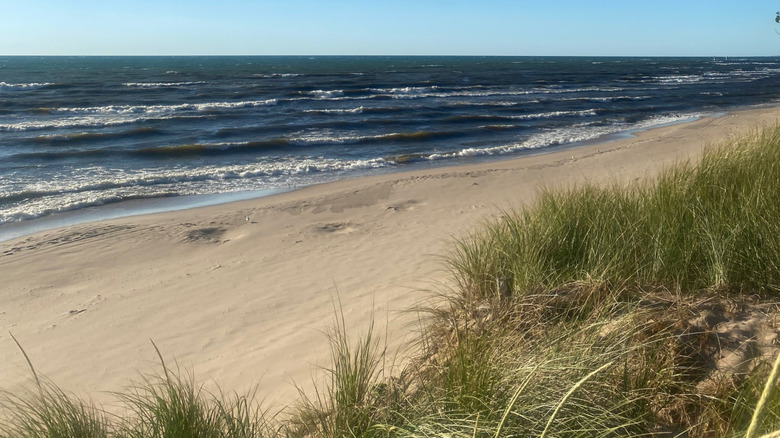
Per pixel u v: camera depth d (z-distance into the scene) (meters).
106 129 23.09
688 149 15.09
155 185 13.21
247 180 13.80
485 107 32.50
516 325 3.58
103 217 10.51
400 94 41.72
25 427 3.02
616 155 15.38
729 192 4.86
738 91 45.12
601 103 34.94
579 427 2.54
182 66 111.00
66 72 78.50
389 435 2.71
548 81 60.47
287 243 8.34
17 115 27.84
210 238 8.78
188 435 2.75
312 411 3.44
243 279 6.93
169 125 24.42
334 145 19.44
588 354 2.92
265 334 5.34
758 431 2.29
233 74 74.19
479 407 2.69
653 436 2.67
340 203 10.81
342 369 3.46
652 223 4.51
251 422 3.27
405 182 12.55
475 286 4.53
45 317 6.05
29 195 11.98
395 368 3.86
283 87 48.38
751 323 3.31
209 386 4.44
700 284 3.88
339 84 53.00
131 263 7.71
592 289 3.74
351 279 6.62
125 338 5.50
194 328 5.64
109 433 3.01
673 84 55.66
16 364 5.04
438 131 21.92
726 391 2.83
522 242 4.61
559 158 15.68
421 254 7.36
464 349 3.12
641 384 2.92
